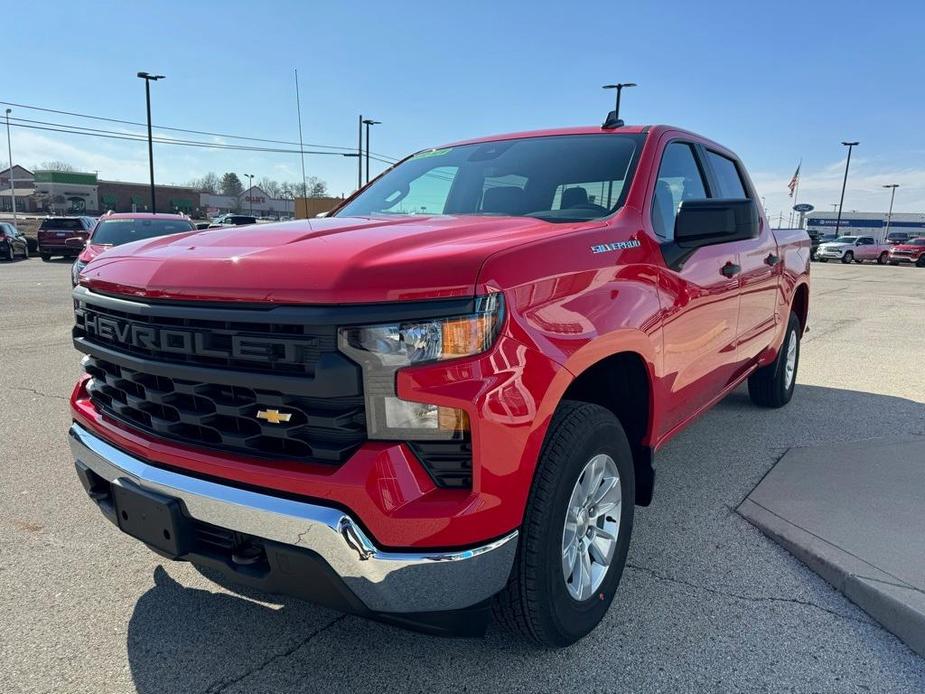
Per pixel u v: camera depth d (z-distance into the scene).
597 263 2.46
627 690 2.26
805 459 4.21
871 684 2.29
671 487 3.93
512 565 2.09
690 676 2.33
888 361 7.70
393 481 1.91
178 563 3.13
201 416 2.15
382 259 1.99
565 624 2.34
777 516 3.39
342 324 1.89
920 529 3.21
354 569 1.92
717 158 4.13
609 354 2.42
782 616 2.67
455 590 1.97
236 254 2.18
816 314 12.50
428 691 2.27
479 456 1.94
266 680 2.34
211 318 2.05
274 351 1.97
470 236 2.34
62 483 4.01
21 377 6.65
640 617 2.66
